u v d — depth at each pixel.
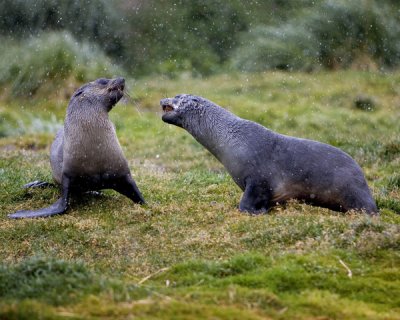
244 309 14.49
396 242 18.41
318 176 23.48
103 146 24.59
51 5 62.56
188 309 14.16
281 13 65.38
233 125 24.80
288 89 52.47
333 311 14.62
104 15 63.56
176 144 39.50
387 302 15.64
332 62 59.53
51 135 41.50
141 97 51.28
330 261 17.50
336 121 44.28
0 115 47.34
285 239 19.72
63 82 52.44
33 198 26.77
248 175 24.08
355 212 22.31
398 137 37.00
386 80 54.31
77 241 21.52
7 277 16.09
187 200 25.83
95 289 15.32
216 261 18.02
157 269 18.17
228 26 64.75
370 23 61.38
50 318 13.63
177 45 62.78
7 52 55.78
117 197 26.77
